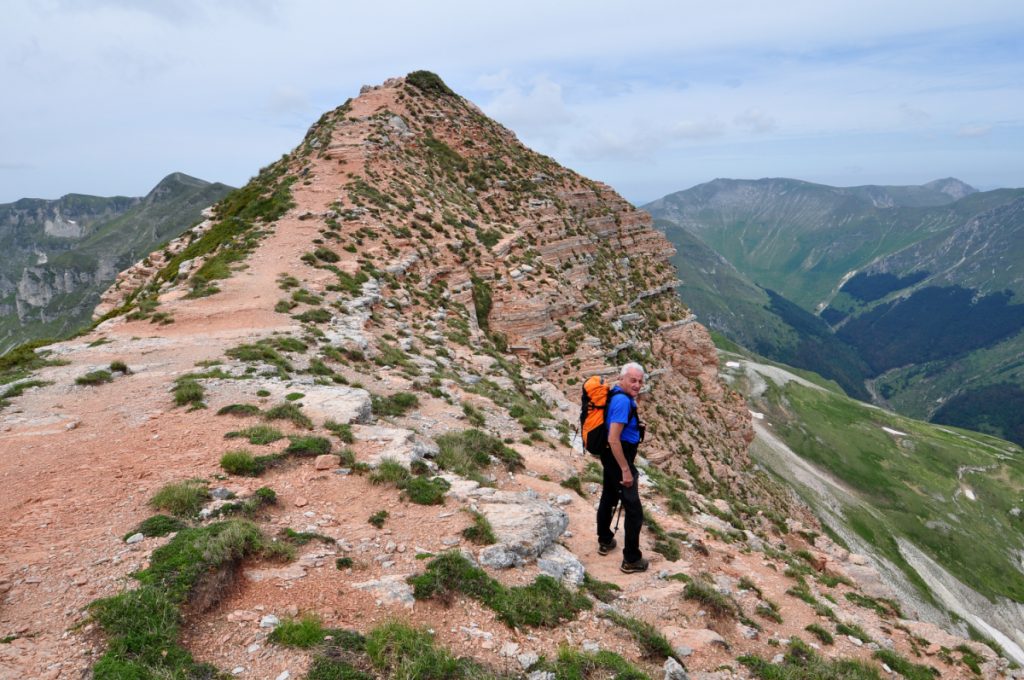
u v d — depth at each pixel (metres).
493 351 37.81
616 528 11.61
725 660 8.98
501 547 9.80
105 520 9.20
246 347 22.02
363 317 31.44
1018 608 123.69
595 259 77.50
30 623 6.54
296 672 6.27
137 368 19.64
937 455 183.50
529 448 19.00
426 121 82.38
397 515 10.57
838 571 20.00
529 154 90.88
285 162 64.88
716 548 16.02
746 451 72.94
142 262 51.19
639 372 10.75
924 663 13.17
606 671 7.31
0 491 10.34
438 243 50.22
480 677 6.60
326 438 13.51
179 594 7.07
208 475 11.04
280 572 8.19
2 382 18.11
